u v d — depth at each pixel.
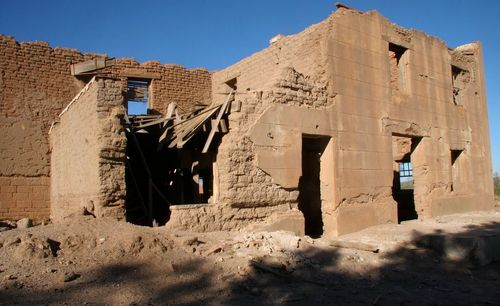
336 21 12.82
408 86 15.39
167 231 8.61
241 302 5.89
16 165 15.74
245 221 10.41
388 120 14.14
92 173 10.38
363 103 13.34
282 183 11.05
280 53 14.20
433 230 11.74
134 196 13.55
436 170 16.16
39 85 16.31
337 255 8.51
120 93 10.41
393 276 7.74
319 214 14.87
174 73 18.36
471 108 18.94
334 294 6.48
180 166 13.73
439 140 16.50
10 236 7.32
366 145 13.27
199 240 8.30
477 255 8.68
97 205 9.92
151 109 17.73
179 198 13.70
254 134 10.63
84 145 11.27
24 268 6.21
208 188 14.74
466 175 18.11
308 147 12.96
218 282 6.54
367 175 13.18
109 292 5.80
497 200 28.56
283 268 7.27
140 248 7.14
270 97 11.07
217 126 10.41
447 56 17.59
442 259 8.96
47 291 5.62
